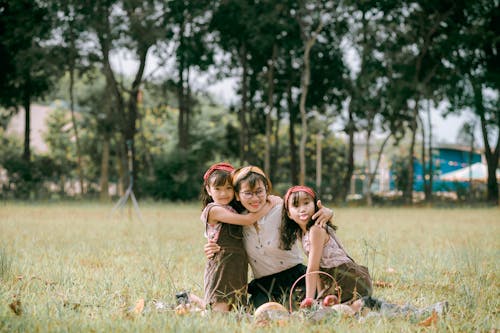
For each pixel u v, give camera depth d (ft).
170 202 98.07
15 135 168.14
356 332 11.07
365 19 105.40
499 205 103.19
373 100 109.70
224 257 14.33
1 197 101.96
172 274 19.19
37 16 95.50
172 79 109.70
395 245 28.73
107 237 32.99
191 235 34.96
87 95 127.44
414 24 107.14
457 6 105.40
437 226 44.96
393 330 11.24
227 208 14.97
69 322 11.48
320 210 14.62
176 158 102.37
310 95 117.39
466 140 117.50
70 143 153.17
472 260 20.98
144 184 102.47
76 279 17.46
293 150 119.03
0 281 16.78
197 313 12.41
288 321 11.82
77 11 93.91
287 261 15.34
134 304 14.24
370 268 20.67
